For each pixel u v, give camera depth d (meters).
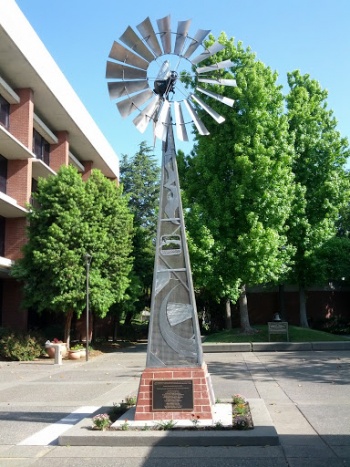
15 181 24.58
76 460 5.94
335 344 19.77
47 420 8.38
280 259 23.16
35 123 26.39
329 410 8.59
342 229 32.47
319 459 5.75
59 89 25.83
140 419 7.20
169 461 5.79
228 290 22.47
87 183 23.14
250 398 9.45
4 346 20.58
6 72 23.23
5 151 23.70
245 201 22.50
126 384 12.63
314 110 27.66
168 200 8.10
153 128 8.07
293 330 23.41
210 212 22.64
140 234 29.75
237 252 22.23
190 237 21.89
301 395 10.16
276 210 22.42
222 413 7.62
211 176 22.67
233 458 5.84
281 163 22.20
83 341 27.67
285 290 33.84
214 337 23.67
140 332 34.22
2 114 23.70
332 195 26.31
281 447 6.27
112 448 6.39
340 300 34.16
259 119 22.48
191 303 7.59
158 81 8.24
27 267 21.64
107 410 8.58
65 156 29.38
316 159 26.61
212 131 23.36
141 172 50.38
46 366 18.23
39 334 22.42
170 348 7.45
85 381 13.65
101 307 21.72
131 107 8.02
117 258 23.09
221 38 23.61
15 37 20.75
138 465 5.67
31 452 6.39
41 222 21.88
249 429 6.72
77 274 21.02
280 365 15.55
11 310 24.86
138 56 8.03
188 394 7.23
